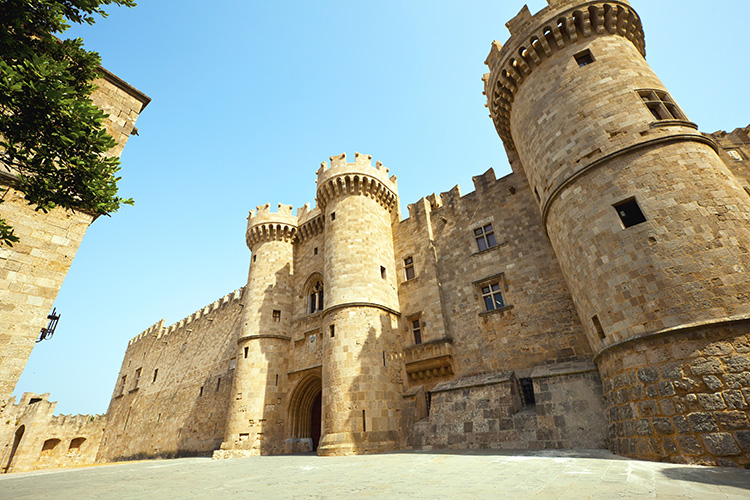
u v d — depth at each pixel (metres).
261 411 24.45
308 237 31.55
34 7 7.98
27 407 44.84
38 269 11.35
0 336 10.12
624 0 16.88
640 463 9.09
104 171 8.45
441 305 22.12
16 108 7.46
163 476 12.26
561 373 15.25
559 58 16.95
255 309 28.34
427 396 20.62
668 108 14.41
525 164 18.67
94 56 9.27
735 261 10.41
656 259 11.34
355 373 19.70
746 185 16.30
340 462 13.82
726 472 7.57
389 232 27.14
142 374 50.34
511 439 15.16
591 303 13.00
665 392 9.98
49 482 12.03
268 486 8.64
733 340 9.60
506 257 20.92
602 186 13.35
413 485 7.61
